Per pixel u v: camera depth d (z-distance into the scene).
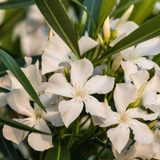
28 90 0.40
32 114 0.44
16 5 0.53
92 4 0.53
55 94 0.44
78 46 0.44
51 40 0.46
